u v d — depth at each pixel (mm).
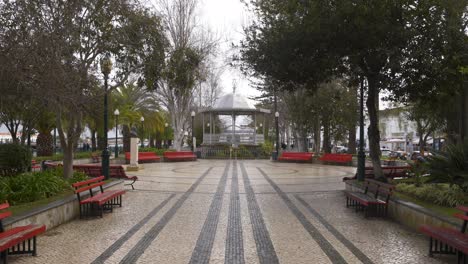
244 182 15914
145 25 12070
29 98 9438
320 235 7211
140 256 5836
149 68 12195
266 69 12188
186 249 6234
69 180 10852
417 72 10438
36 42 8445
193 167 24906
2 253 5234
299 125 32656
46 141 27750
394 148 58875
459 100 14750
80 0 10109
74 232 7305
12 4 9031
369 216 8961
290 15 11180
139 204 10500
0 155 12211
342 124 31109
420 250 6242
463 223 5727
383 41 10438
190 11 28328
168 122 55781
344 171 21891
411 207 7801
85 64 11141
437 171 8734
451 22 9930
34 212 6910
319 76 12211
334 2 10102
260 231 7496
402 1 9852
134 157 22547
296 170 22578
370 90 12367
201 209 9781
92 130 35656
